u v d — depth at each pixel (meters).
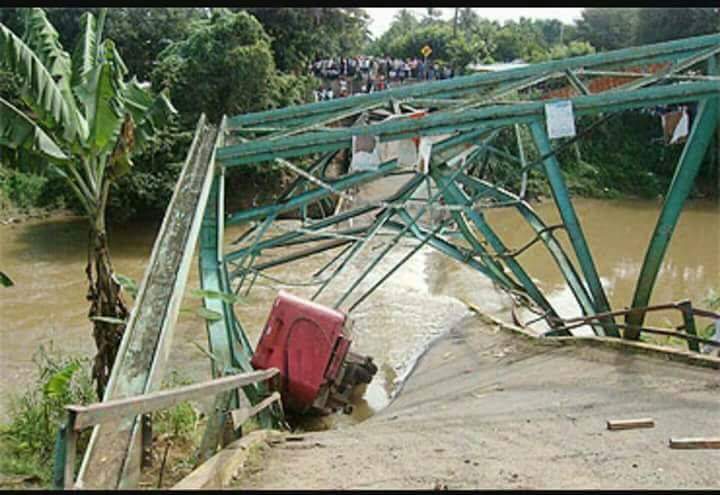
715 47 11.14
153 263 8.15
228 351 9.67
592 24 59.59
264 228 11.84
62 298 20.42
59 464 4.08
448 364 13.71
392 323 17.77
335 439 7.91
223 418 7.51
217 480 5.79
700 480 5.81
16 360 15.20
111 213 29.23
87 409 4.09
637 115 45.22
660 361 9.87
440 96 12.34
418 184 12.52
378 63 49.81
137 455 5.71
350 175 11.31
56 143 10.05
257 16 37.41
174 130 29.69
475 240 12.80
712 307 18.00
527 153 34.59
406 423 9.20
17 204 31.98
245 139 12.30
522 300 14.99
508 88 11.41
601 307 11.24
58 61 10.33
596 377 9.71
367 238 12.24
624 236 30.92
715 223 34.00
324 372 11.77
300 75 39.38
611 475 6.00
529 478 5.98
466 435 7.76
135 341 7.11
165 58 32.50
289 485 5.92
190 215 8.97
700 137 9.91
